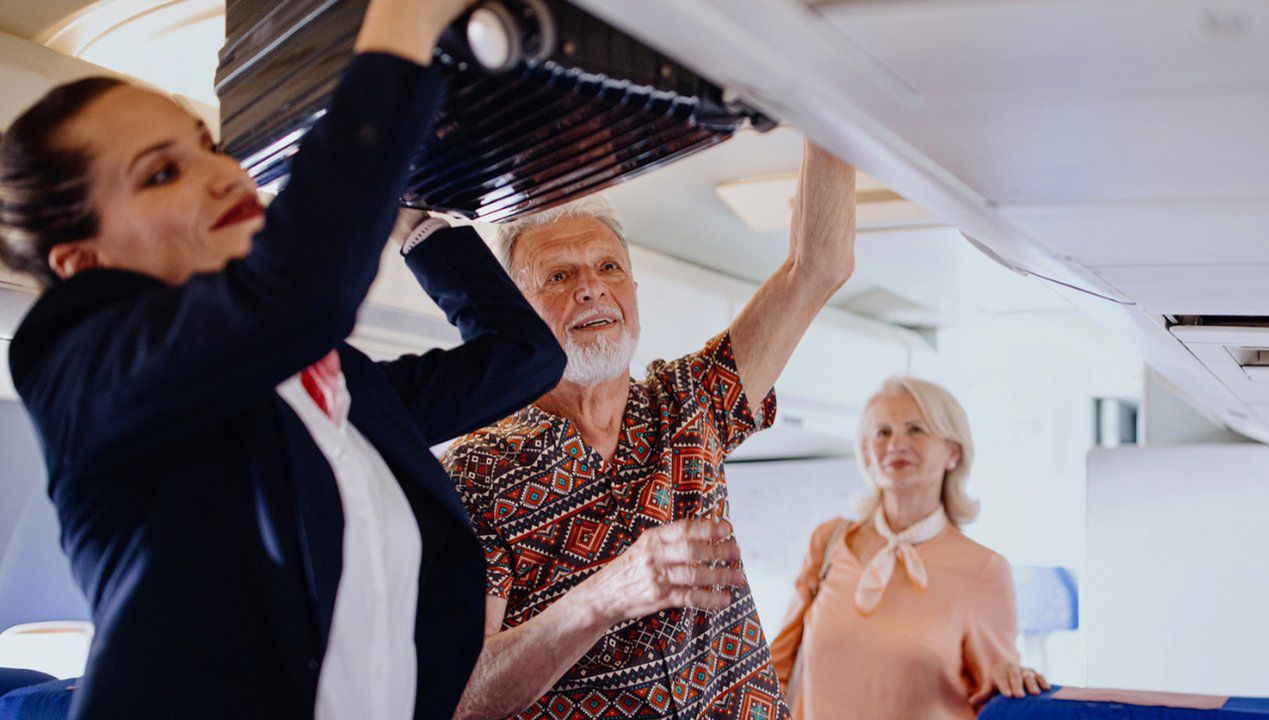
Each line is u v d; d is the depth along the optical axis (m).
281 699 0.88
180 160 0.91
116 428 0.81
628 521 1.58
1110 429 5.57
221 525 0.88
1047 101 0.81
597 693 1.52
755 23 0.72
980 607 2.94
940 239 3.72
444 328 3.10
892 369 5.47
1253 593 3.11
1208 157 0.92
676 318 4.12
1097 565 3.24
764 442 5.30
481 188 1.14
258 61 1.12
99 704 0.84
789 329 1.70
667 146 0.98
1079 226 1.16
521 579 1.57
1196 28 0.69
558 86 0.86
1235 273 1.31
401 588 0.96
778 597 5.61
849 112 0.85
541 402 1.69
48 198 0.88
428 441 1.18
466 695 1.40
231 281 0.77
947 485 3.19
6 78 2.04
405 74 0.79
